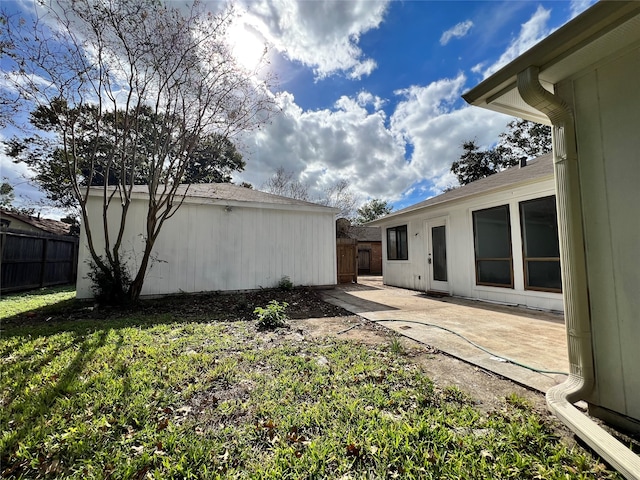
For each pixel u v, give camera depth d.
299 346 3.52
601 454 1.53
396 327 4.39
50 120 5.39
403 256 10.09
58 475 1.54
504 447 1.71
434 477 1.51
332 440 1.79
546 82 2.31
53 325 4.39
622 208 1.91
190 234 7.53
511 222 6.21
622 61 1.90
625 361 1.89
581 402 2.26
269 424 1.95
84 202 5.57
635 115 1.85
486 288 6.79
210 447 1.73
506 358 3.05
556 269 5.45
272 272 8.51
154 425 1.95
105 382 2.50
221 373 2.72
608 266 1.98
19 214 14.72
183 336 3.90
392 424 1.93
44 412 2.06
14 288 8.26
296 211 8.91
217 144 6.71
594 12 1.70
